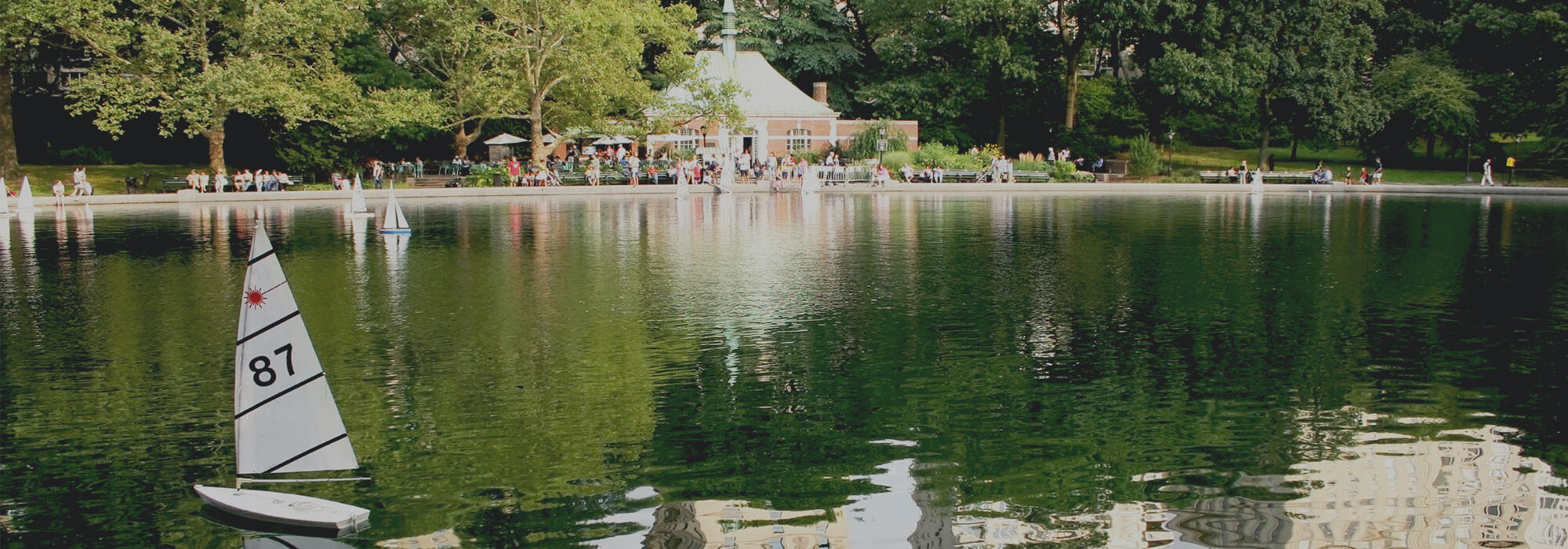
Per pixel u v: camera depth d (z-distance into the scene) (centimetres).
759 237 3038
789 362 1482
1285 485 1027
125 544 898
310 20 5006
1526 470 1066
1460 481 1037
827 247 2764
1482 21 6203
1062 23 7000
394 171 5778
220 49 5428
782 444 1147
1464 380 1395
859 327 1706
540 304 1916
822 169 5831
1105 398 1314
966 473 1062
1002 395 1324
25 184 4156
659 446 1136
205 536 913
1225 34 6525
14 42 4872
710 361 1484
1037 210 4147
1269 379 1404
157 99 5603
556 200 4844
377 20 5931
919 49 7350
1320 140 6794
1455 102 6009
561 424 1212
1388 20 7112
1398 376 1416
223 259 2558
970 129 7625
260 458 939
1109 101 7794
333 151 5497
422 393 1329
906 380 1391
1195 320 1778
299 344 930
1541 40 6169
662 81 7062
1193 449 1127
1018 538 912
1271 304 1923
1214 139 8269
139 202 4662
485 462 1089
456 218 3744
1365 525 937
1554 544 900
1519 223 3569
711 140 6881
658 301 1934
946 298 1970
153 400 1305
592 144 6588
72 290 2081
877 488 1023
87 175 5353
